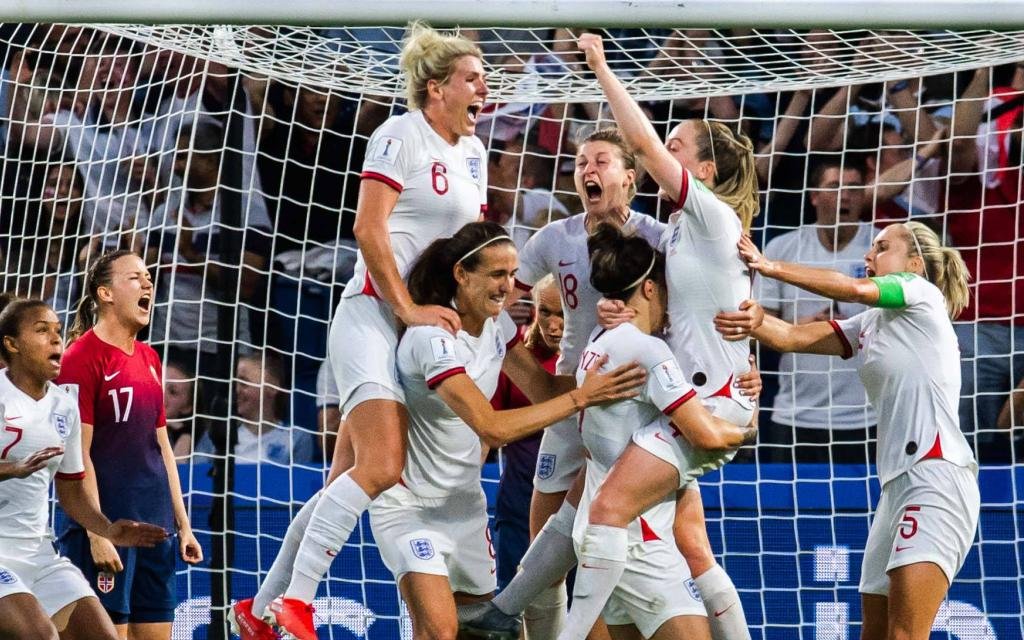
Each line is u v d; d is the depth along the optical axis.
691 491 17.77
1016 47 22.44
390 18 17.02
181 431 27.67
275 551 24.03
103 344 20.62
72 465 19.08
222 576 23.52
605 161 17.62
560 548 17.14
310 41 23.06
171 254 28.33
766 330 17.97
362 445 15.78
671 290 16.31
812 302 28.19
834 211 28.91
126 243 28.11
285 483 24.97
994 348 27.56
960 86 28.58
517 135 28.72
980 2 16.88
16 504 18.25
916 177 28.67
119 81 28.55
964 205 28.55
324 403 28.39
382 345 15.95
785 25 17.03
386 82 25.09
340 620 24.03
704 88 25.36
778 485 24.30
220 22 17.11
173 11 17.08
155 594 21.06
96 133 26.19
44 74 27.91
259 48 23.66
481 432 15.38
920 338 17.72
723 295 16.12
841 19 16.83
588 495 16.45
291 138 29.25
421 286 15.98
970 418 27.38
